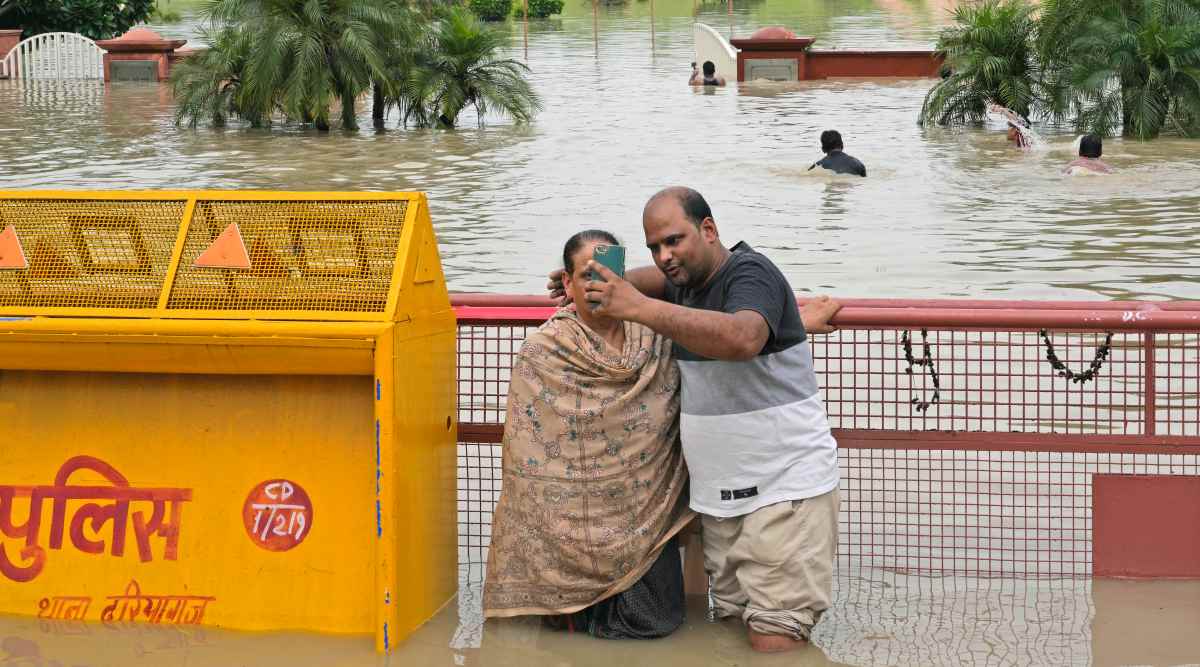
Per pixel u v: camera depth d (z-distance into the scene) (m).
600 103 24.97
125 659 3.88
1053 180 14.51
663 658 3.91
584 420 3.96
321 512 4.03
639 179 14.91
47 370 4.11
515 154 17.64
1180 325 4.12
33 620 4.14
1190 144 18.09
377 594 3.88
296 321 3.80
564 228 11.81
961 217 12.15
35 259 4.06
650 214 3.91
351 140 19.92
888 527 4.85
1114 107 19.33
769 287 3.81
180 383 4.09
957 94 20.84
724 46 30.48
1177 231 11.21
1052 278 9.39
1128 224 11.62
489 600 4.10
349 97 21.59
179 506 4.10
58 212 4.07
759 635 3.95
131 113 24.12
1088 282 9.23
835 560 4.60
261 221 3.96
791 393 3.92
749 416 3.91
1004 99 20.58
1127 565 4.43
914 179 14.74
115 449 4.12
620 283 3.67
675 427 4.08
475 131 20.91
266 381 4.05
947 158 16.59
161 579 4.10
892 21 54.34
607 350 3.97
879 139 18.81
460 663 3.86
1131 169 15.38
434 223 12.16
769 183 14.45
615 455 3.97
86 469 4.14
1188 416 5.53
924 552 4.66
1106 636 3.99
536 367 3.99
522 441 4.02
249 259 3.92
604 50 40.41
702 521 4.13
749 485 3.94
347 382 4.00
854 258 10.26
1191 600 4.24
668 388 4.03
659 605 4.06
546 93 27.05
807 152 17.12
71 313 3.94
